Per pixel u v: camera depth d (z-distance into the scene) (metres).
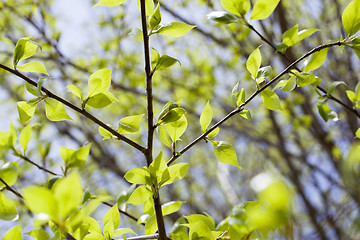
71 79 1.87
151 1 0.68
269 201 0.38
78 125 2.04
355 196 0.51
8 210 0.64
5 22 1.68
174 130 0.70
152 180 0.65
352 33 0.68
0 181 0.66
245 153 2.63
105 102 0.67
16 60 0.66
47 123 1.77
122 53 1.95
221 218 2.29
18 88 1.78
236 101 0.71
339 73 1.70
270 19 1.65
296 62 0.69
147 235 0.68
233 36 1.80
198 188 2.63
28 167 0.96
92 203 0.58
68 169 0.65
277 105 0.70
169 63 0.68
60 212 0.51
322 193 1.65
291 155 1.96
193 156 2.75
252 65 0.70
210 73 2.01
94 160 2.19
